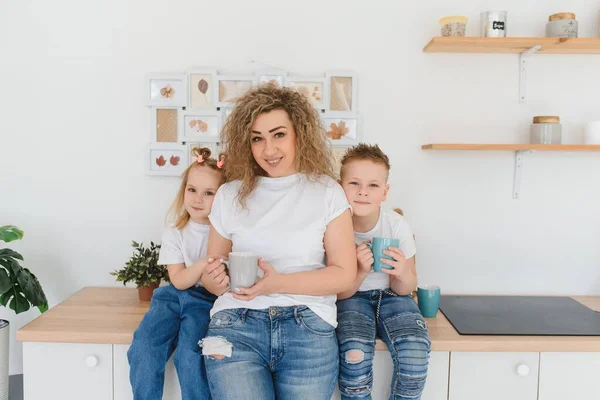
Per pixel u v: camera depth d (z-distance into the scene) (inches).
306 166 55.4
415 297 71.8
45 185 75.9
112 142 75.2
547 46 69.2
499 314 66.4
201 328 55.2
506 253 76.5
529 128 74.6
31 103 74.9
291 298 51.5
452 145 68.3
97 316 63.0
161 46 74.1
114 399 58.2
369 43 73.8
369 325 56.5
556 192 75.7
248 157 55.6
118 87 74.5
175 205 68.7
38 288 68.9
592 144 70.3
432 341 56.9
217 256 54.7
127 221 76.4
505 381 58.5
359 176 57.7
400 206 75.7
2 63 74.5
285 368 50.3
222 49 74.0
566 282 77.0
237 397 47.3
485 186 75.6
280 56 74.0
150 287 69.1
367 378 54.2
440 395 58.6
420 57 74.0
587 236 76.4
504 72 74.4
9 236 67.5
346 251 53.5
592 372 58.4
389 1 73.3
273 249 52.2
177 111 74.0
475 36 73.5
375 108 74.5
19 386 74.9
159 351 54.6
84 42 74.0
